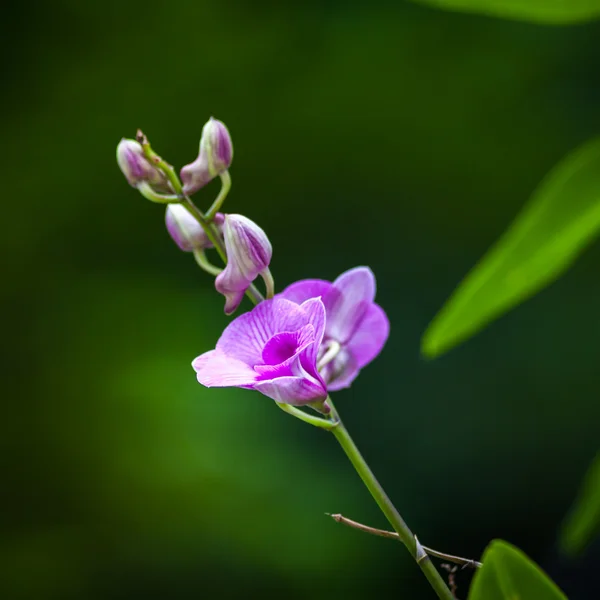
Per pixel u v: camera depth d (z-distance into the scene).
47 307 2.45
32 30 2.56
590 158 1.05
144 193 1.07
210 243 1.09
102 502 2.17
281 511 2.12
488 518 2.40
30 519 2.18
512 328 2.51
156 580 2.10
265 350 1.05
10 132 2.54
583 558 2.05
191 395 2.22
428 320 2.54
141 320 2.41
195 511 2.12
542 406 2.46
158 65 2.58
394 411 2.45
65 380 2.34
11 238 2.49
